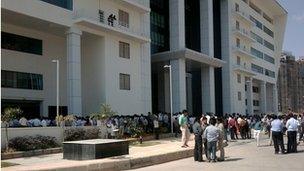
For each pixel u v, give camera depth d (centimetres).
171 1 4894
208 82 5359
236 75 6494
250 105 7056
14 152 1850
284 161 1662
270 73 8506
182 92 4675
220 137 1731
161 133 3194
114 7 3672
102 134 2583
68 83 3216
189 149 2016
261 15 8081
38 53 3391
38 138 2072
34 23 3097
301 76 14475
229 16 6312
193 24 5766
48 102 3450
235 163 1633
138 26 3994
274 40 8900
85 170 1364
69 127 2352
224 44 6253
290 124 2033
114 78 3597
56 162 1507
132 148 2191
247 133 3198
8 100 3155
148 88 4041
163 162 1764
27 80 3281
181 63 4706
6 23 3077
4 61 3091
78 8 3294
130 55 3831
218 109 6181
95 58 3550
